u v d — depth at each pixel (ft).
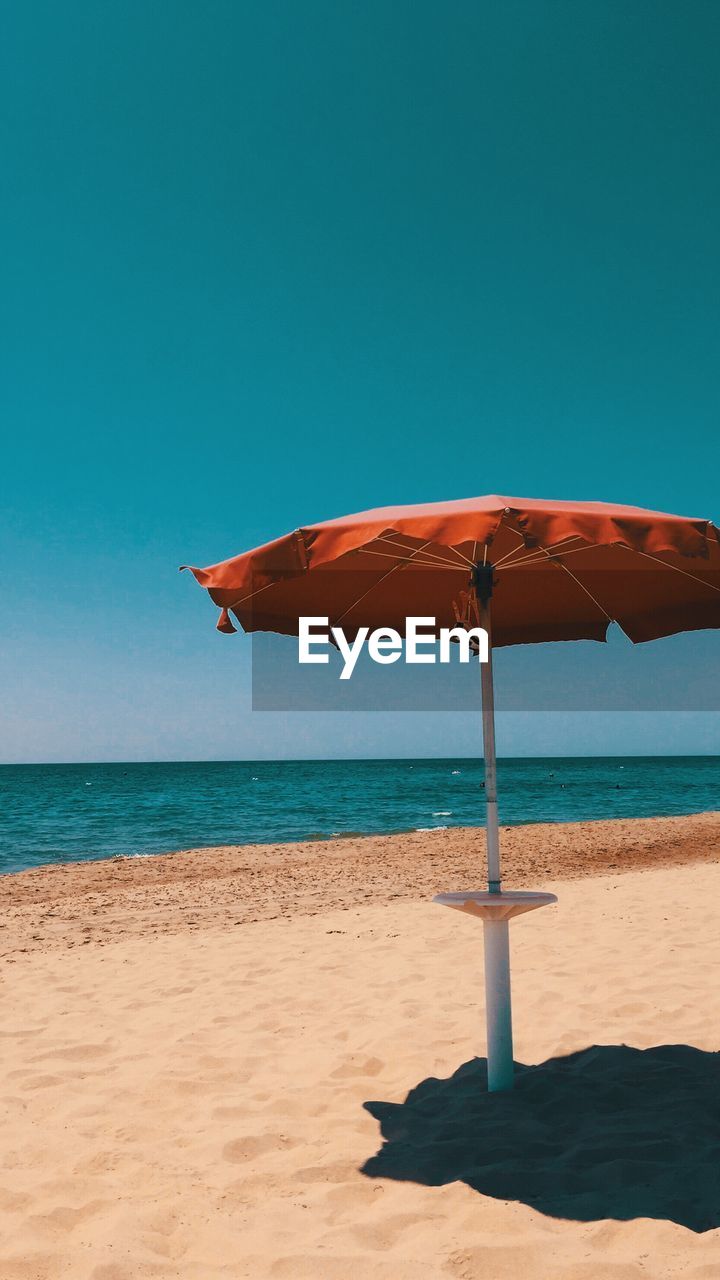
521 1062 14.55
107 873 51.03
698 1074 13.50
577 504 11.78
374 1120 12.48
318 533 10.11
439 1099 13.03
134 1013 19.13
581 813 110.93
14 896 42.73
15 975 23.58
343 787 209.15
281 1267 8.62
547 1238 8.76
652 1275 8.02
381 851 59.06
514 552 13.37
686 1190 9.68
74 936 30.30
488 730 12.77
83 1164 11.41
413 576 14.83
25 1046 16.96
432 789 191.52
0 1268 8.78
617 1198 9.55
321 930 28.55
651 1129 11.44
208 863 54.85
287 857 56.85
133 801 153.69
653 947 22.34
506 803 135.54
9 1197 10.41
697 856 53.16
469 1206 9.59
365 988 20.13
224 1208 10.00
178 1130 12.51
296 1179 10.66
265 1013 18.52
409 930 27.50
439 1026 16.65
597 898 31.76
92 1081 14.82
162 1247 9.16
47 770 504.84
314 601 14.71
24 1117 13.25
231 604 11.60
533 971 20.68
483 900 12.02
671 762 556.51
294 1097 13.51
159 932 30.58
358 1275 8.43
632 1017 16.66
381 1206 9.83
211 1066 15.28
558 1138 11.43
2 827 100.01
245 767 554.46
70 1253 9.06
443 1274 8.27
